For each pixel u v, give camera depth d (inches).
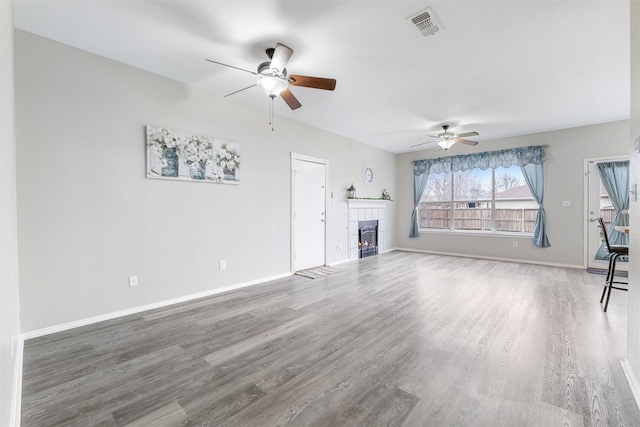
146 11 85.3
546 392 66.3
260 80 103.4
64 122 101.7
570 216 202.8
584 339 91.6
